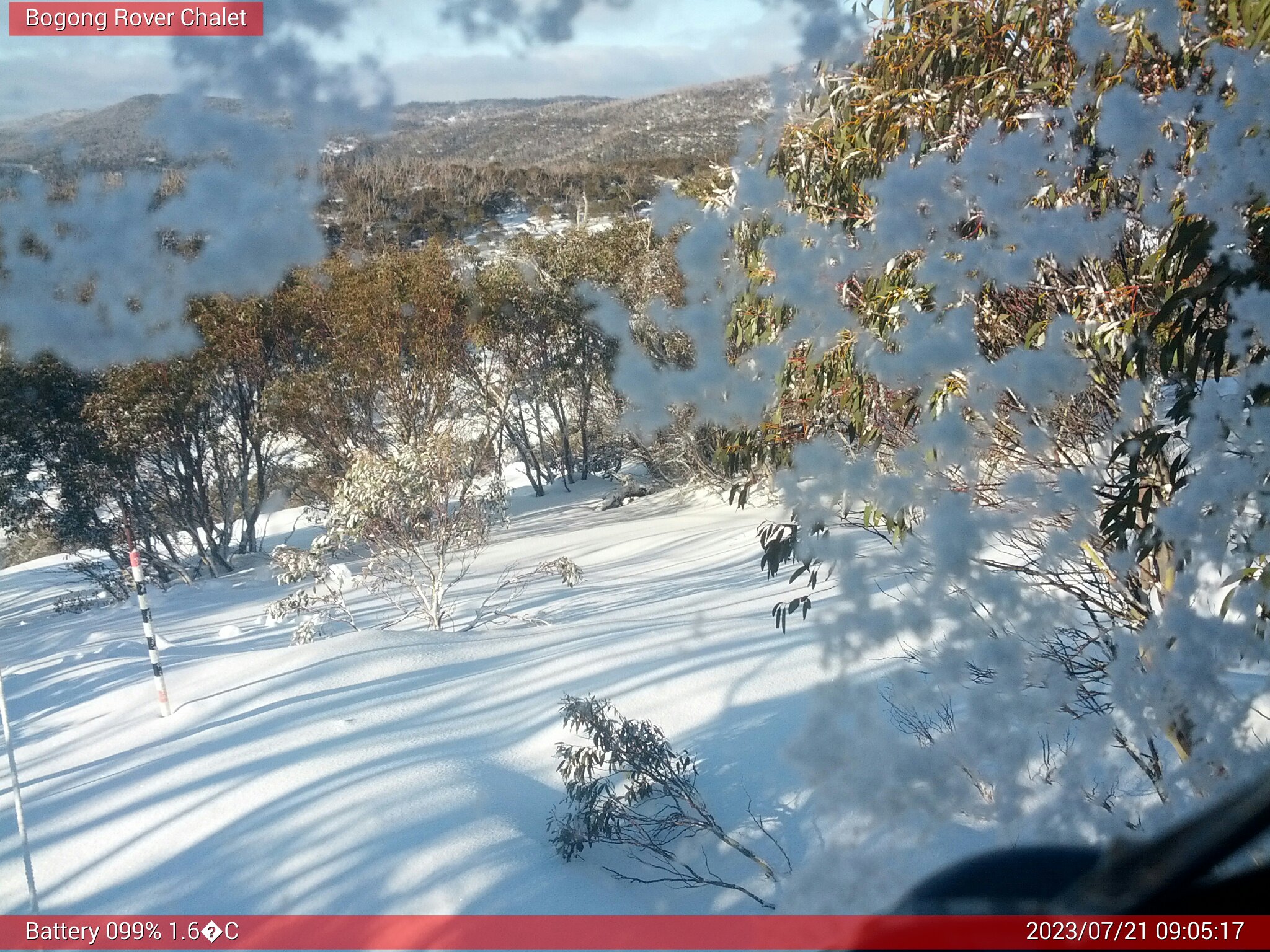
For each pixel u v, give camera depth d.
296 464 26.80
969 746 3.42
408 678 7.81
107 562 25.17
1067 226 3.87
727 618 8.60
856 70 4.84
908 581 3.81
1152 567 4.06
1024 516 3.82
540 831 4.94
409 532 12.41
